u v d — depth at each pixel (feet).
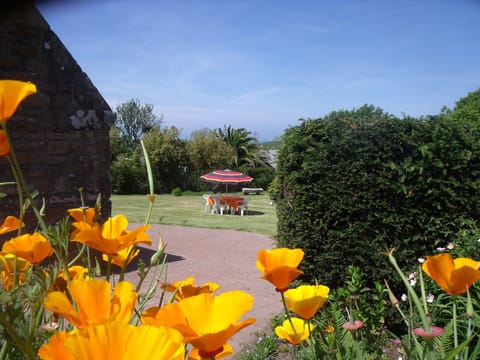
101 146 20.94
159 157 89.20
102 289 2.18
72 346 1.57
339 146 14.44
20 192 2.83
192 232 37.06
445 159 13.58
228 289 19.47
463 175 13.75
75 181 19.97
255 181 102.53
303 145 14.93
